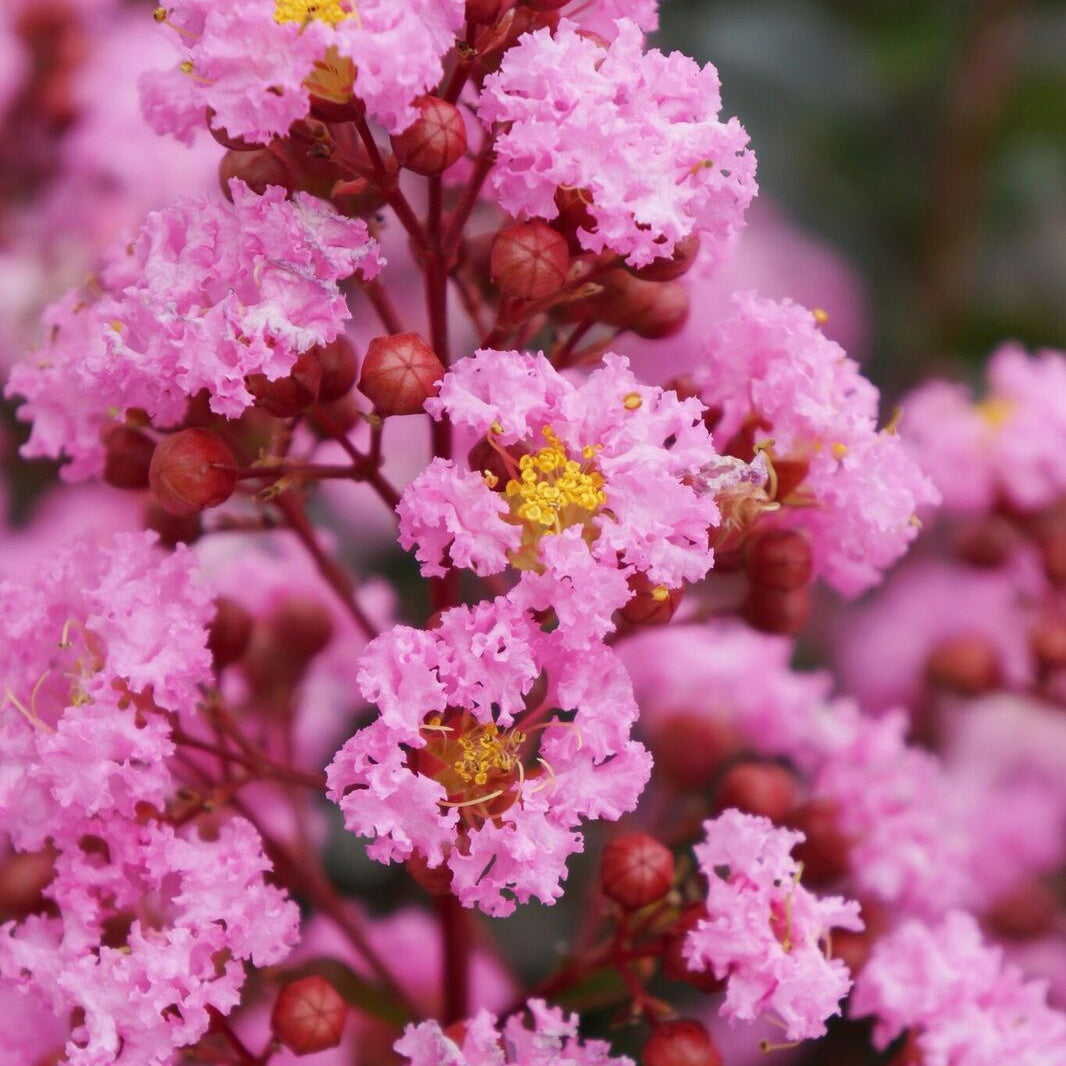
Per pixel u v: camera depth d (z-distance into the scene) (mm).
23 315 667
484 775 482
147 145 666
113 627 491
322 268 480
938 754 655
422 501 479
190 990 487
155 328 483
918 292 779
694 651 574
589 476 481
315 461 546
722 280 690
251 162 494
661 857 506
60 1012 494
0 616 504
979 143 770
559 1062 489
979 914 627
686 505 479
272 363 481
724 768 610
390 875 630
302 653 558
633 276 498
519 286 485
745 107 796
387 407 485
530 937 638
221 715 516
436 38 476
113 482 519
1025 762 644
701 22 790
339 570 528
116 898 497
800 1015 494
